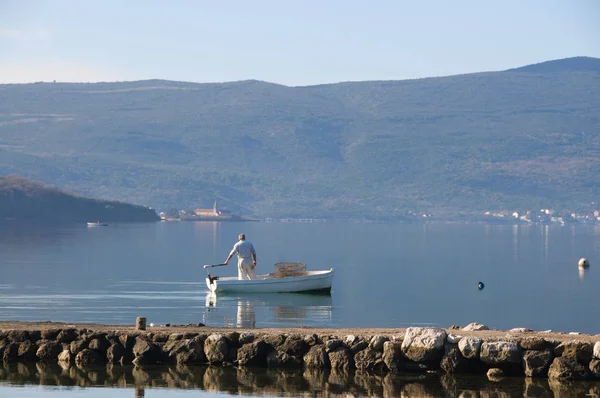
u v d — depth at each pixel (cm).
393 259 17125
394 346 4381
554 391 4028
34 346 4622
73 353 4575
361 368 4381
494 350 4259
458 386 4112
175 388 4091
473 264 15825
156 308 7438
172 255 16775
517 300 9312
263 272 12950
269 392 4028
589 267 15138
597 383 4153
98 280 10388
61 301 7931
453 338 4359
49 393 3994
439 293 9931
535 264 16062
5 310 7138
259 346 4494
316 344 4491
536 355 4253
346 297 8975
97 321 6444
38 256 15238
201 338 4581
